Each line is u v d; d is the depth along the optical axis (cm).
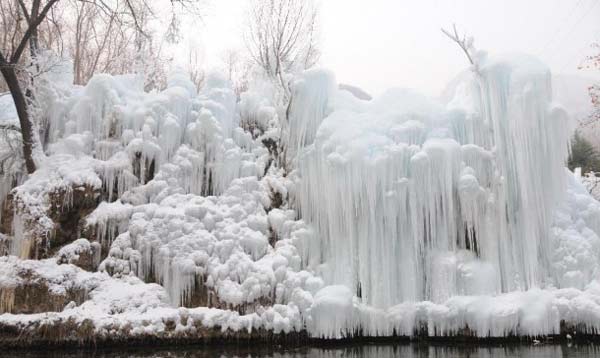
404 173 1053
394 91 1155
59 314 937
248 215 1131
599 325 961
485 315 952
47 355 891
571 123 1066
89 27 2331
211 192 1196
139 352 916
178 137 1201
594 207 1195
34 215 1083
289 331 965
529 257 1034
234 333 959
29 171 1182
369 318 984
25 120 1184
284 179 1199
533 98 1053
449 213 1038
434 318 974
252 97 1338
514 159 1063
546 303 965
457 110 1119
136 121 1201
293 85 1188
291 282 1016
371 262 1024
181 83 1295
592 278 1060
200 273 1036
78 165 1156
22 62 1341
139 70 1548
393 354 898
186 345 946
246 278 1022
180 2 1462
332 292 979
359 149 1046
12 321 922
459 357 865
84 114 1230
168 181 1152
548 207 1059
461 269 1016
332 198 1056
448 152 1046
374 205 1027
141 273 1061
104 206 1115
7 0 1617
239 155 1202
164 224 1076
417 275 1031
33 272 1002
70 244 1075
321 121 1163
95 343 921
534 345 944
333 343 966
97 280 1025
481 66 1122
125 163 1158
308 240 1085
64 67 1376
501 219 1045
